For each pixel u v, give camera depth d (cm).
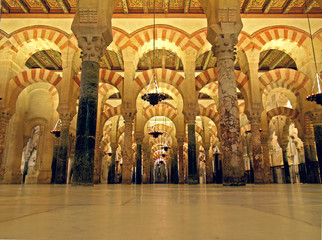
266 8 1059
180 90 1041
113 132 1858
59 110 1015
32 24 1066
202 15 1065
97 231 86
